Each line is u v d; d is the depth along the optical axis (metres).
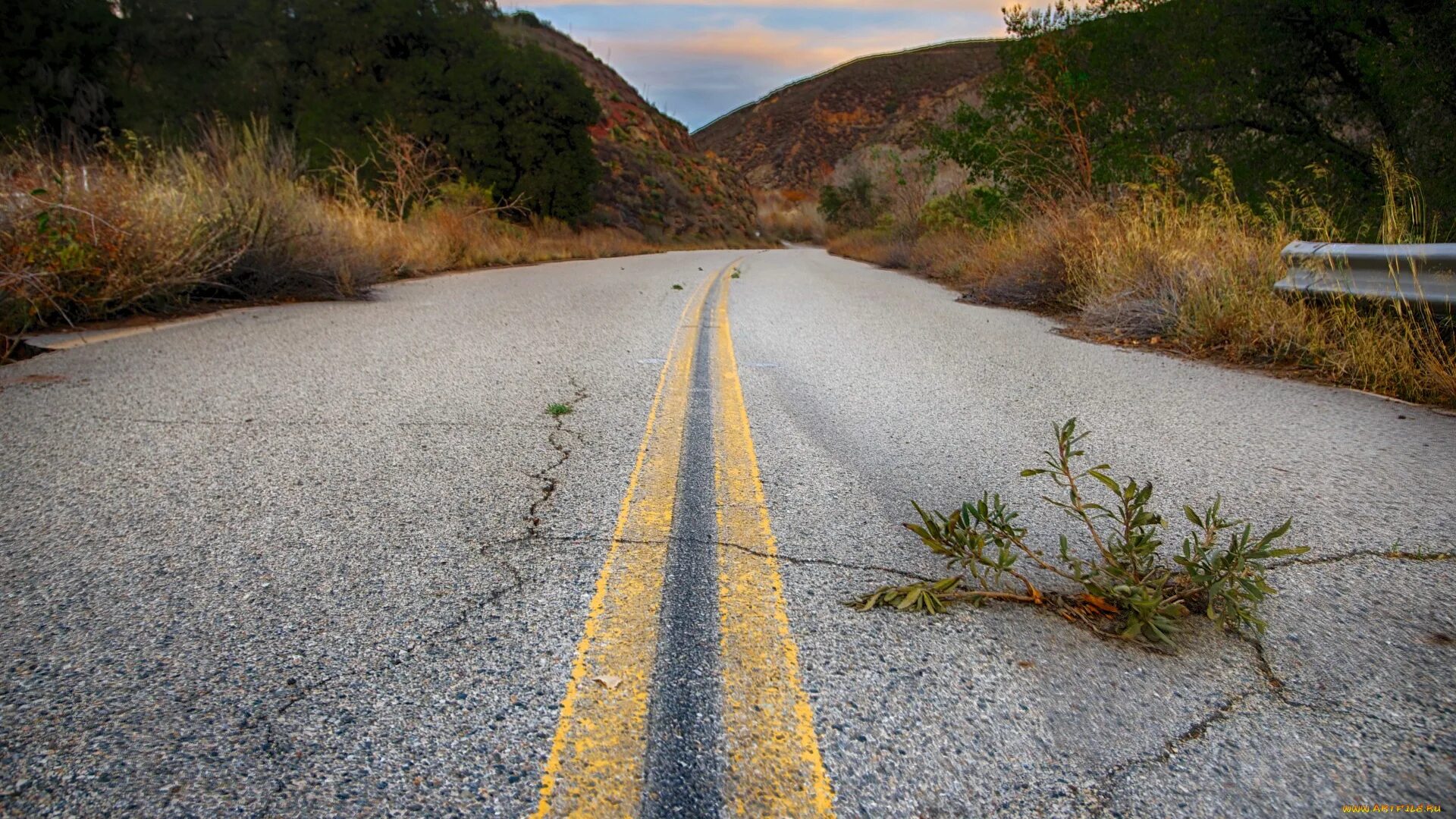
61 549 2.30
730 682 1.68
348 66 27.17
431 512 2.63
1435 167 7.57
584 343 6.17
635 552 2.32
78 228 6.43
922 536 2.07
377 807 1.31
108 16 24.59
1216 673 1.72
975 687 1.67
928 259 15.59
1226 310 5.87
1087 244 8.58
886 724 1.55
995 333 6.96
